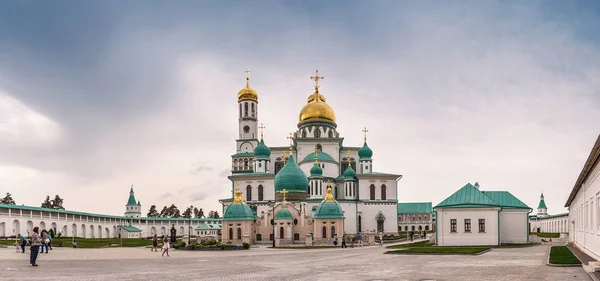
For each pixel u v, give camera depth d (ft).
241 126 456.04
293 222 306.14
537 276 95.25
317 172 368.89
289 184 326.44
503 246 216.13
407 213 604.08
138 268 121.08
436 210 233.55
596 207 132.87
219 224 544.62
